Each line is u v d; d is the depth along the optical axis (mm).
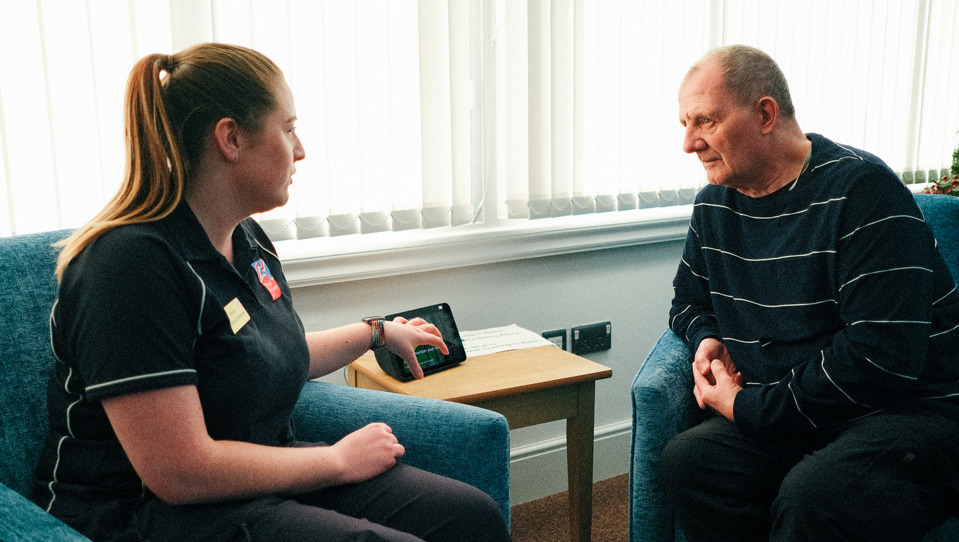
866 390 1357
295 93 1751
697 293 1755
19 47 1479
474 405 1560
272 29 1709
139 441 937
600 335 2395
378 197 1913
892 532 1250
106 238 964
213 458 982
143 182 1034
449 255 2051
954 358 1439
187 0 1600
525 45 2076
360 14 1809
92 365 928
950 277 1494
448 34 1932
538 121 2121
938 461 1295
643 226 2379
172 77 1039
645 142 2344
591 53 2180
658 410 1498
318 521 1022
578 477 1782
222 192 1082
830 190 1447
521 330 2000
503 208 2191
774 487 1440
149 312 940
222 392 1054
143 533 1007
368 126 1867
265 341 1128
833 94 2727
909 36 2895
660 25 2297
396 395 1388
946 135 3104
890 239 1364
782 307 1521
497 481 1283
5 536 789
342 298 1949
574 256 2307
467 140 2031
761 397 1436
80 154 1565
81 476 1059
